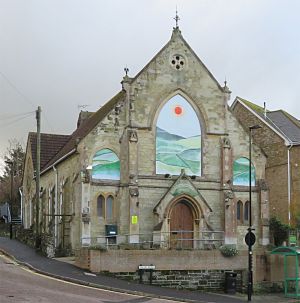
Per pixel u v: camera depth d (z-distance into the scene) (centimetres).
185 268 3581
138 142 4147
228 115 4453
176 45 4359
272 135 5131
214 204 4322
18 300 2212
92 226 3981
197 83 4384
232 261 3741
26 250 4203
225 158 4350
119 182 4094
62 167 4631
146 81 4238
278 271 3894
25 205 6338
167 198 4081
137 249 3609
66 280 2995
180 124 4300
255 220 4441
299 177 4859
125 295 2783
